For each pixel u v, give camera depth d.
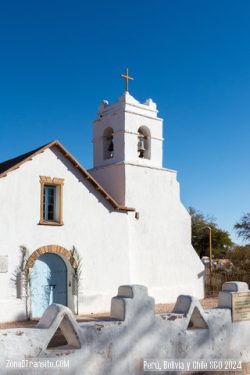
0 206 17.31
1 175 17.31
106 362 8.38
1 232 17.22
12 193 17.69
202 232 49.09
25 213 17.94
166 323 9.45
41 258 18.52
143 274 21.66
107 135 24.02
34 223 18.12
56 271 18.89
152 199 22.72
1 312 16.83
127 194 21.72
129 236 21.28
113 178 22.47
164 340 9.33
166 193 23.41
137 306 9.02
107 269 20.08
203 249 49.03
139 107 23.25
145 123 23.44
